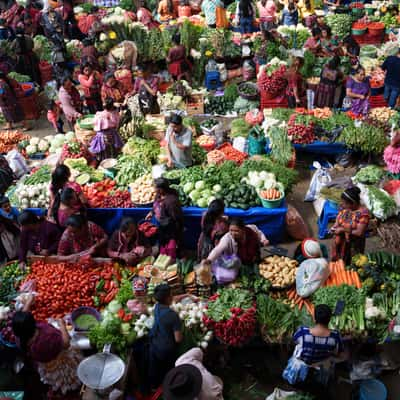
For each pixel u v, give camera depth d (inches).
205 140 363.3
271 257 250.1
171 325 197.5
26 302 220.7
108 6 645.3
